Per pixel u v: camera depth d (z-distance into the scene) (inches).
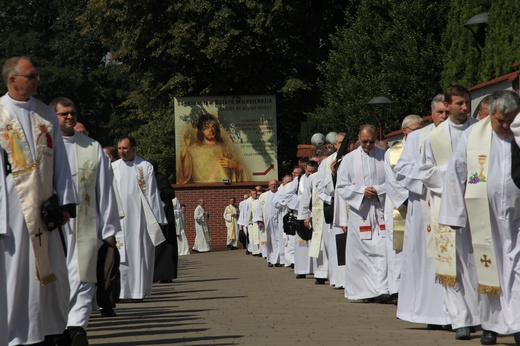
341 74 1572.3
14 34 2632.9
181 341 429.4
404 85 1455.5
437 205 446.3
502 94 386.3
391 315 540.1
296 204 921.5
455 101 446.3
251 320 522.0
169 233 885.2
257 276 976.3
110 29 1862.7
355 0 1957.4
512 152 387.5
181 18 1766.7
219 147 1852.9
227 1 1777.8
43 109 374.9
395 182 532.4
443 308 456.8
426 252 463.2
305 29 1961.1
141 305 658.8
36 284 358.3
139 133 2100.1
